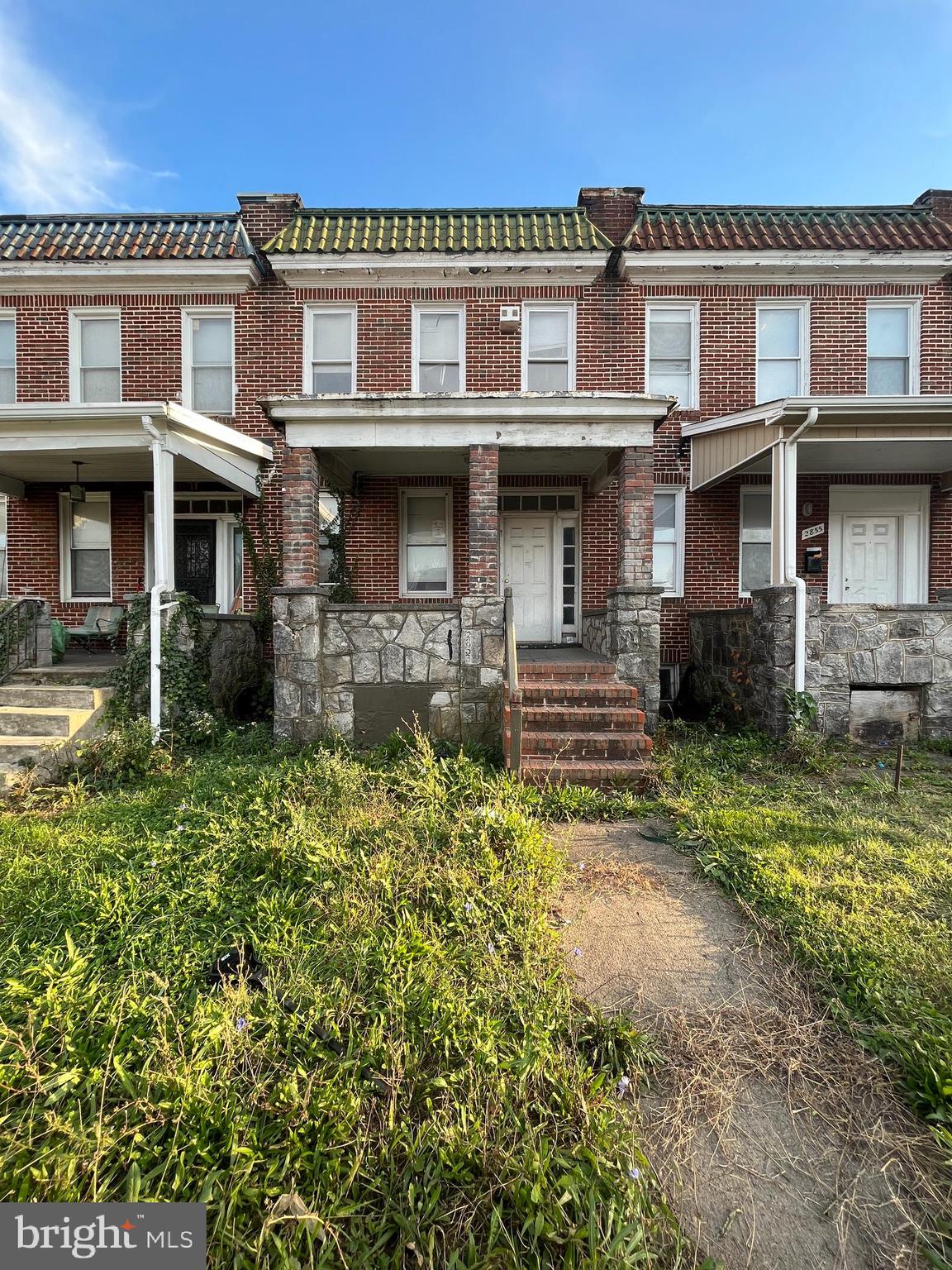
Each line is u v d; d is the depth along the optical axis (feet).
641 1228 5.20
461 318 31.96
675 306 31.99
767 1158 6.28
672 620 32.22
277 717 21.83
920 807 15.67
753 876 11.76
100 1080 6.51
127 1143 6.03
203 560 32.65
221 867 11.63
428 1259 5.09
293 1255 5.06
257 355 31.78
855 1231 5.61
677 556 32.30
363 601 31.50
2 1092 6.38
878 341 31.76
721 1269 5.18
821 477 31.60
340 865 11.33
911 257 30.17
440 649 22.24
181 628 22.71
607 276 31.65
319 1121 6.17
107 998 7.89
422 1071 6.95
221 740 22.33
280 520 31.63
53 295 31.73
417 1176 5.82
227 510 32.19
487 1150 5.86
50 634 25.57
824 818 14.99
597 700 20.70
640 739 18.72
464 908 9.84
